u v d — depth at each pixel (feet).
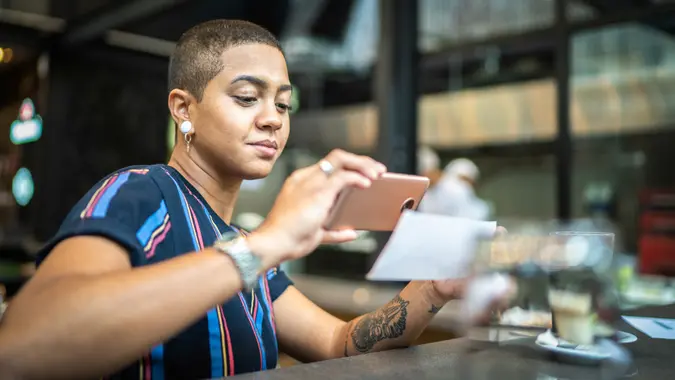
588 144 18.70
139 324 1.84
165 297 1.89
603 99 17.40
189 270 1.98
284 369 2.33
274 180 20.90
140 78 19.03
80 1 15.43
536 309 2.74
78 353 1.78
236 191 3.13
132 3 14.57
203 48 2.86
